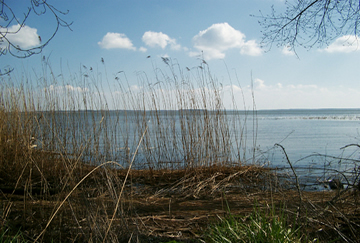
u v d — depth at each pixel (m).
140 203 3.96
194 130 5.87
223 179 5.32
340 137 14.70
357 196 3.21
